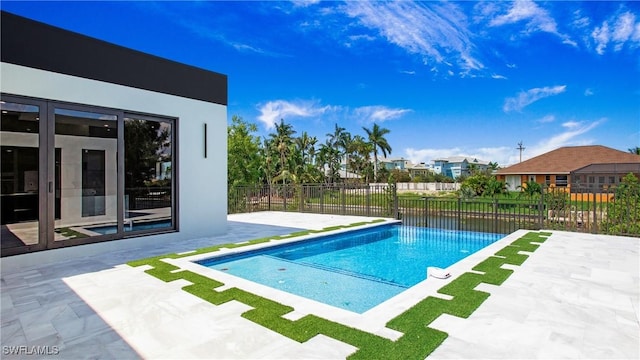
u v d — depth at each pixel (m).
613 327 3.00
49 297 3.79
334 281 5.38
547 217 8.97
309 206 13.83
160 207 7.03
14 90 5.06
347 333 2.88
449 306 3.48
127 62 6.44
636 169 22.91
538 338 2.79
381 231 10.23
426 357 2.49
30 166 5.25
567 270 4.82
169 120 7.20
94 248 5.94
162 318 3.21
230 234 8.25
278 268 6.09
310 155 42.34
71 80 5.68
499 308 3.43
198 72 7.70
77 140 5.84
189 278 4.49
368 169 40.94
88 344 2.73
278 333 2.88
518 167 30.62
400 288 5.06
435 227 11.00
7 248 4.97
